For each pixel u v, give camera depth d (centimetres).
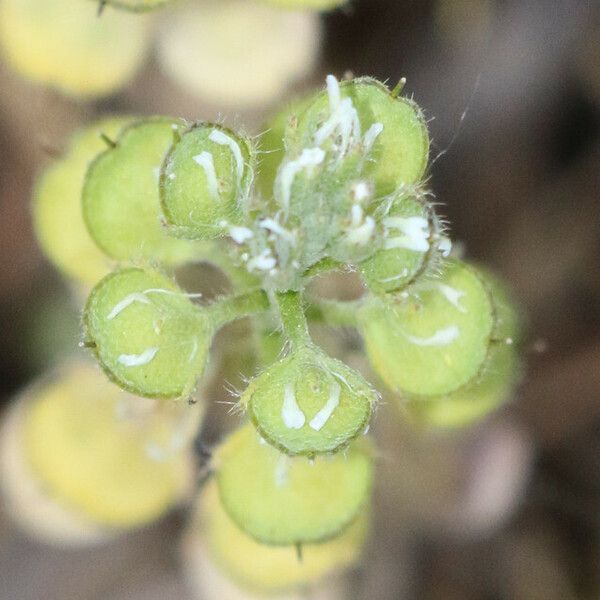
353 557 10
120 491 10
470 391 9
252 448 9
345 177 9
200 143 9
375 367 9
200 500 10
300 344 9
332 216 9
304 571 10
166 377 9
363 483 9
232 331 9
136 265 9
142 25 10
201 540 10
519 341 10
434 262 9
